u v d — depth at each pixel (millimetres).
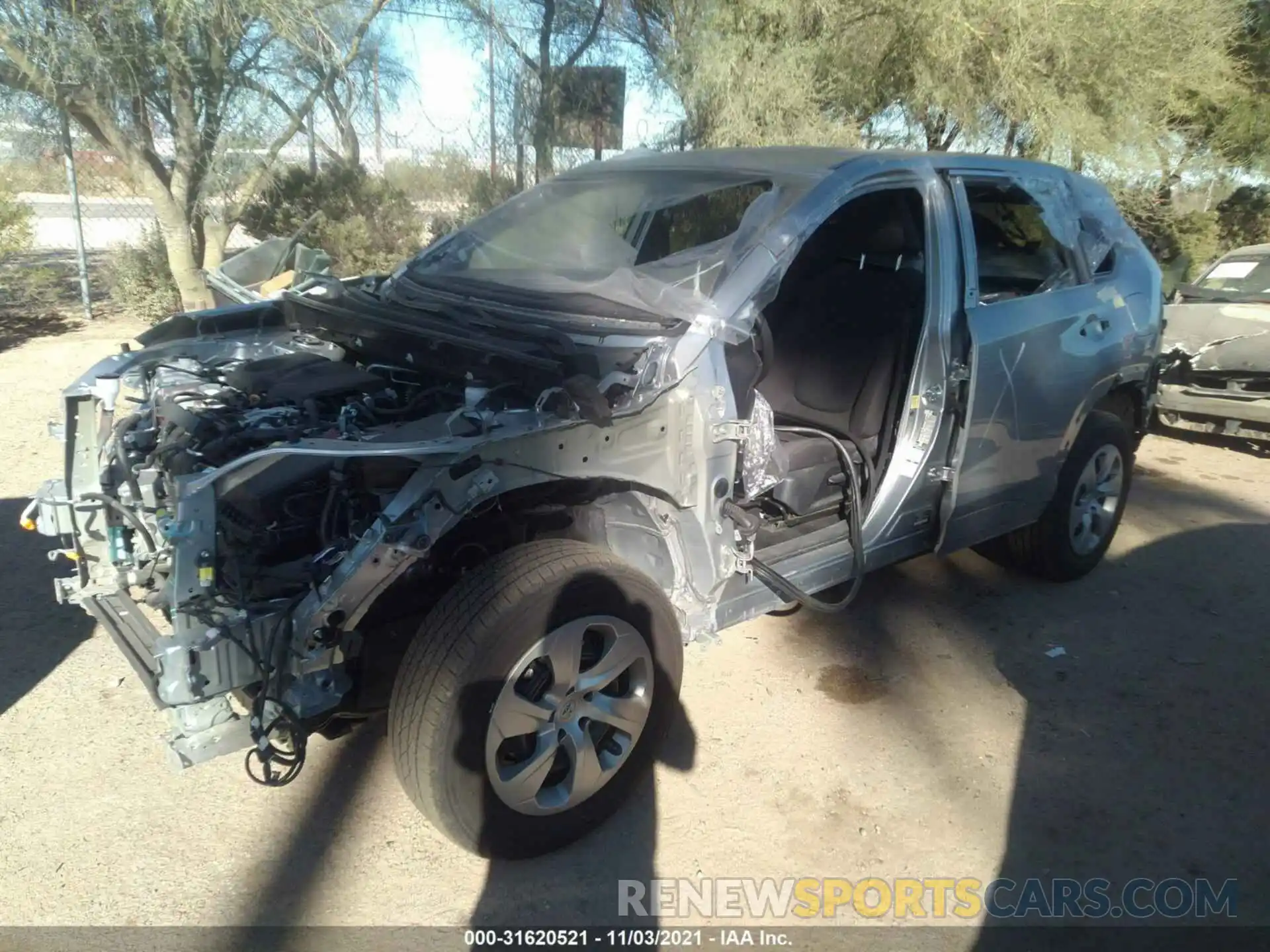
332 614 2400
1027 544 4609
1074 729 3551
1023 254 4270
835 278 4070
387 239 10914
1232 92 12266
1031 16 8727
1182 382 7594
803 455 3545
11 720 3330
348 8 8711
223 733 2443
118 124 8391
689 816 3012
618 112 10852
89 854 2750
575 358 2797
